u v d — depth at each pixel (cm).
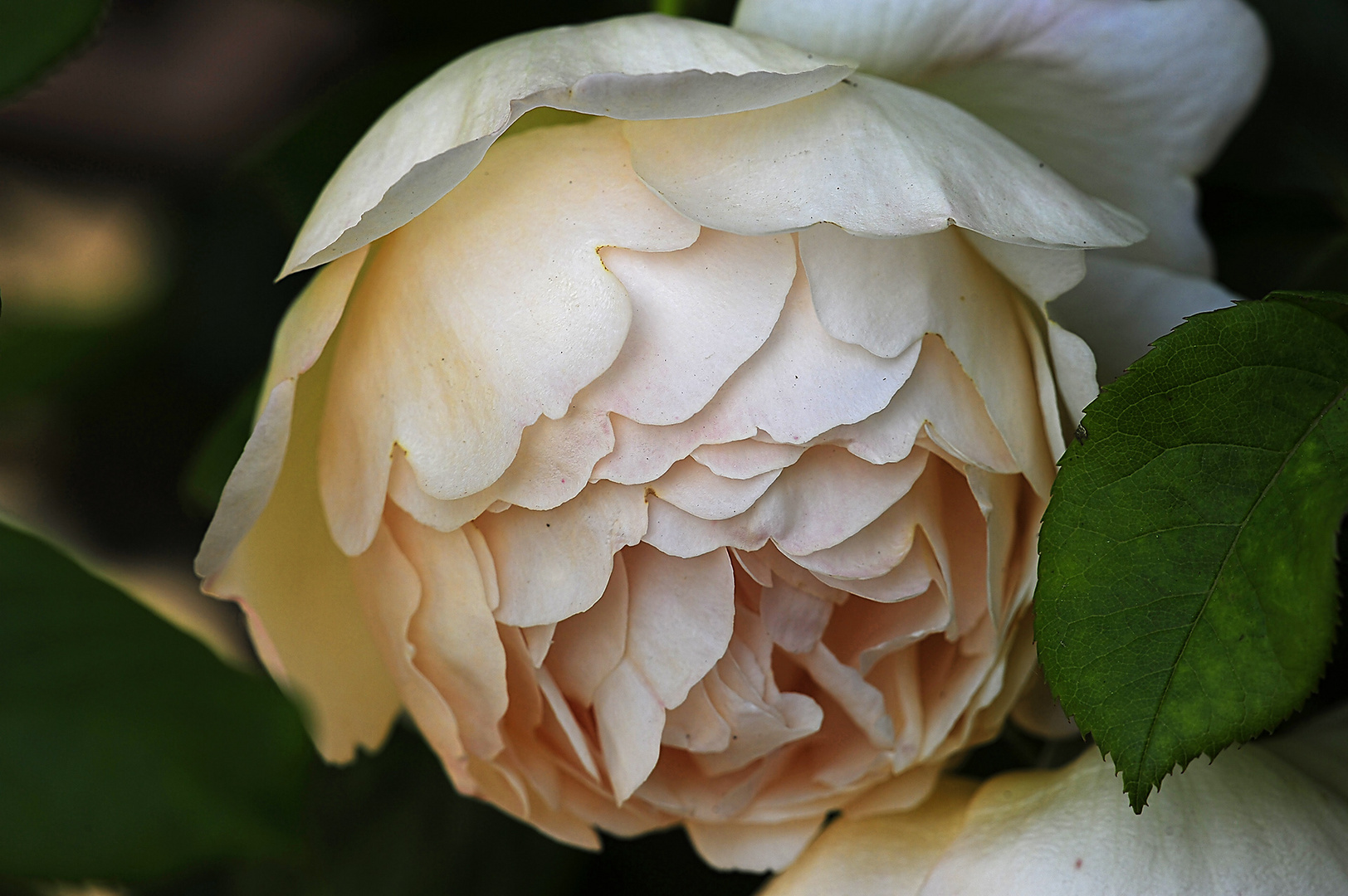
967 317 34
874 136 34
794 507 34
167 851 31
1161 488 33
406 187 33
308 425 36
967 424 34
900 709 36
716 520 34
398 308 34
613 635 35
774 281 34
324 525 37
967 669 36
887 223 33
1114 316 37
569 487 34
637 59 34
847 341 34
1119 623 33
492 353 34
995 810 36
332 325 34
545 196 34
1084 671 33
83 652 31
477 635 35
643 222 34
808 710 36
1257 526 33
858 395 34
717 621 35
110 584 31
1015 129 37
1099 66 36
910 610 36
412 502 35
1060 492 33
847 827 37
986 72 36
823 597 35
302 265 33
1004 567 35
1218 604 33
